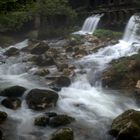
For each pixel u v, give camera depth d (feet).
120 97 36.06
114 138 27.12
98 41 58.95
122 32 63.98
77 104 33.32
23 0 32.42
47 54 51.90
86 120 29.89
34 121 28.66
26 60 50.52
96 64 46.24
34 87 37.45
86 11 80.12
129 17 64.34
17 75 44.39
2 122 28.27
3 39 65.41
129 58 42.32
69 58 50.39
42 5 71.15
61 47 58.13
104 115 31.32
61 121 28.43
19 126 28.04
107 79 39.32
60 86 39.09
